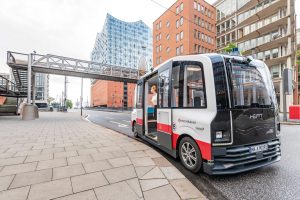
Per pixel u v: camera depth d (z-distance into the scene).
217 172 3.46
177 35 42.31
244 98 3.80
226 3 41.38
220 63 3.75
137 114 7.85
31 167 4.05
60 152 5.30
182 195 2.99
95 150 5.56
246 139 3.66
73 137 7.81
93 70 24.78
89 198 2.81
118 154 5.13
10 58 18.62
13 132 8.97
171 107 4.78
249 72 4.04
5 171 3.80
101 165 4.23
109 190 3.09
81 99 29.17
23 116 16.83
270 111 4.11
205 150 3.60
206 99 3.72
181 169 4.30
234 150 3.50
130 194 2.98
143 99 7.20
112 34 110.56
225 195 3.09
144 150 5.58
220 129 3.51
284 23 28.44
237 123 3.59
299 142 7.14
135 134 8.16
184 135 4.38
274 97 4.38
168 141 4.89
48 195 2.87
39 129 10.26
